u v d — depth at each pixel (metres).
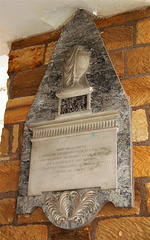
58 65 3.51
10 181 3.33
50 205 2.99
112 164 2.89
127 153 2.90
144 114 3.07
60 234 2.95
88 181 2.92
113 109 3.08
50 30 3.82
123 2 3.44
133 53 3.33
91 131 3.05
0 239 3.14
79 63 3.36
